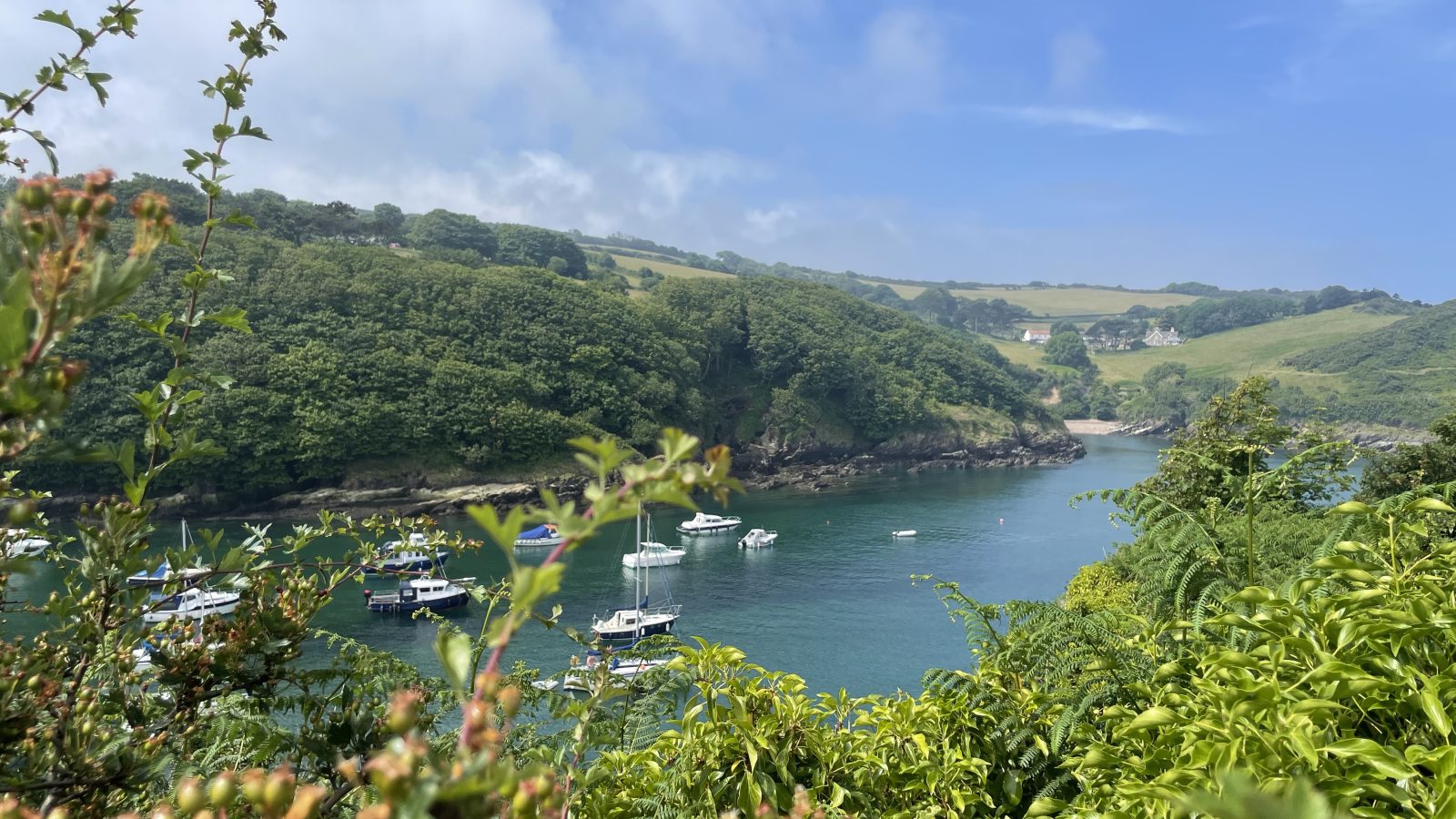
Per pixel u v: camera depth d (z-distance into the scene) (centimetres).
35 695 190
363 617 3200
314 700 268
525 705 360
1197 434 1609
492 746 92
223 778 98
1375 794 211
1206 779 224
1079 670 400
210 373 224
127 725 237
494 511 87
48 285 117
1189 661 358
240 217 242
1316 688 238
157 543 4062
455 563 3803
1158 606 447
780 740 347
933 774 348
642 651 372
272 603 260
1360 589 278
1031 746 391
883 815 335
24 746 188
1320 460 959
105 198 121
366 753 223
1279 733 221
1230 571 433
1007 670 425
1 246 118
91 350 4262
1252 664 267
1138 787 237
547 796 92
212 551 249
